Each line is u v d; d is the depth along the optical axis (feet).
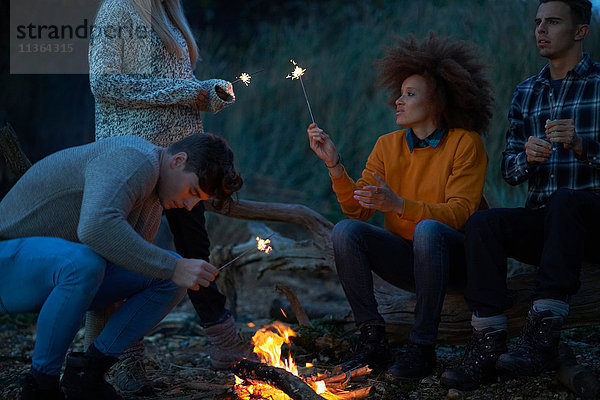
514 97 10.09
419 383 9.05
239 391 8.64
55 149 23.35
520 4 18.79
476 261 8.70
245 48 26.61
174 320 14.03
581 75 9.31
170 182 7.54
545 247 8.39
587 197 8.41
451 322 10.28
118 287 7.98
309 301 17.48
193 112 9.79
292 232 20.39
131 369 9.18
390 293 11.27
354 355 9.64
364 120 21.61
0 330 14.24
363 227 9.56
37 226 7.50
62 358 7.32
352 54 23.48
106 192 7.01
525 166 9.18
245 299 18.03
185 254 9.66
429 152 10.00
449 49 10.17
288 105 23.61
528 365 8.05
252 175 22.09
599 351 10.31
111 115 9.45
